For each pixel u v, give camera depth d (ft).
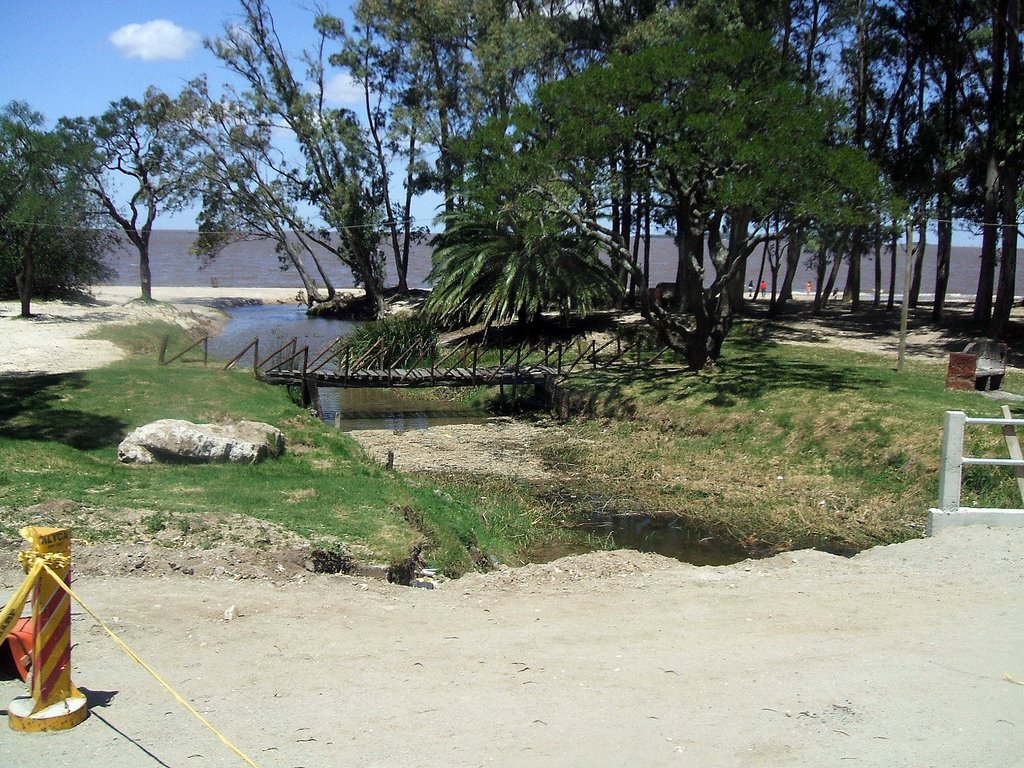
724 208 76.33
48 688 16.28
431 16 143.02
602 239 78.84
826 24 113.91
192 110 158.71
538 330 114.32
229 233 181.27
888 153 110.32
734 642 21.72
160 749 15.46
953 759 15.58
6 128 121.08
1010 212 97.19
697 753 15.67
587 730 16.51
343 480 41.32
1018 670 19.85
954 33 103.91
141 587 24.86
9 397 57.00
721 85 70.79
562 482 57.47
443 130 146.92
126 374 67.46
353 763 15.07
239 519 31.19
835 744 16.10
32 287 141.79
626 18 119.14
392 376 83.25
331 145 169.17
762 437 64.08
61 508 30.73
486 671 19.47
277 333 148.25
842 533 46.11
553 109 74.79
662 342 98.27
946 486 32.94
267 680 18.69
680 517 49.57
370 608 24.07
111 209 154.10
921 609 24.44
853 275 135.54
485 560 38.78
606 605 24.95
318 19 160.35
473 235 114.83
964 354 67.56
